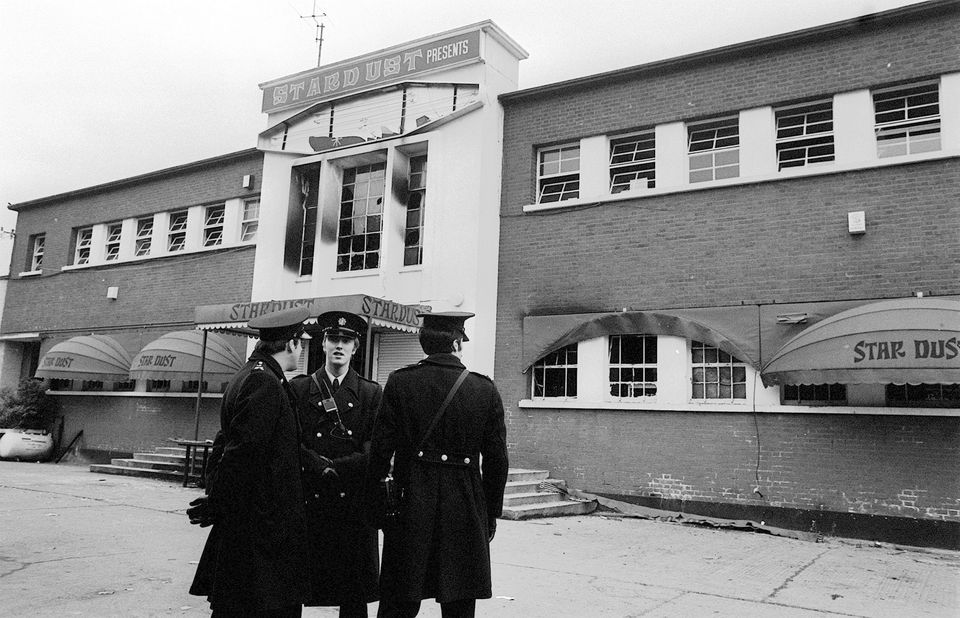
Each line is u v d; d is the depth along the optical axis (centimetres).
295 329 437
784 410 1074
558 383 1297
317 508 442
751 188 1159
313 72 1598
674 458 1152
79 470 1625
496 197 1384
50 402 1988
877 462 1004
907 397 1012
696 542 927
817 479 1040
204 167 1834
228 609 381
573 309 1283
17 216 2230
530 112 1392
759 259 1135
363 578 446
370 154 1484
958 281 993
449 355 436
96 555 698
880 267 1045
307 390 477
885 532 984
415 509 396
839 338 951
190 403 1717
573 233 1306
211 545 411
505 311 1346
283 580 387
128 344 1869
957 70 1043
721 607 582
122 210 1978
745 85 1198
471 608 405
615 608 564
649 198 1245
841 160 1103
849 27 1116
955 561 870
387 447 410
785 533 1009
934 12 1067
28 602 523
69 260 2070
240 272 1705
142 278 1889
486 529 416
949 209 1013
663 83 1270
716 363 1165
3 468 1612
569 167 1366
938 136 1066
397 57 1485
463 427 412
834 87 1125
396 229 1426
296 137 1605
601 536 945
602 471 1208
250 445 382
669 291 1202
